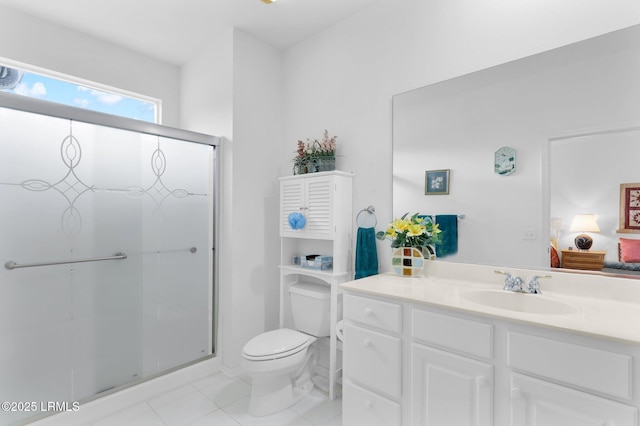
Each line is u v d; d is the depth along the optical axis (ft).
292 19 7.61
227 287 7.97
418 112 6.19
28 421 5.48
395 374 4.55
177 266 7.44
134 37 8.48
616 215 4.24
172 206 7.36
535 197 4.88
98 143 6.30
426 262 6.01
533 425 3.48
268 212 8.71
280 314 8.02
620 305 4.02
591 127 4.43
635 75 4.14
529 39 4.98
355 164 7.23
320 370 7.75
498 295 4.75
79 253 6.06
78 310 6.04
